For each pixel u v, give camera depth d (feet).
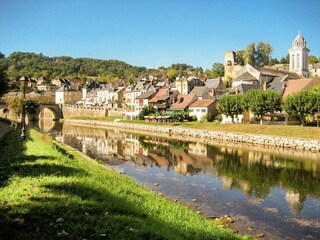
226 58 510.99
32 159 72.08
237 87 303.48
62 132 271.08
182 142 200.54
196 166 118.01
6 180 50.62
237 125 235.81
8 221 32.71
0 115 401.70
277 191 82.89
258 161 129.80
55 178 53.78
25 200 40.27
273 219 61.93
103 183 59.77
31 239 29.84
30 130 174.19
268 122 249.14
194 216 52.65
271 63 570.87
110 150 160.56
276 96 226.58
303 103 196.95
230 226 57.11
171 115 315.58
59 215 36.42
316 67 502.38
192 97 338.54
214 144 190.49
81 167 74.08
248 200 74.33
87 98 592.60
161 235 34.94
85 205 41.06
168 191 80.84
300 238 52.90
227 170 110.52
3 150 85.97
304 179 96.89
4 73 188.75
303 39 396.37
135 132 280.10
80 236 31.53
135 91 468.75
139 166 117.08
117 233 33.27
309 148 167.53
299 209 68.39
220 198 75.56
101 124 380.17
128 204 46.62
